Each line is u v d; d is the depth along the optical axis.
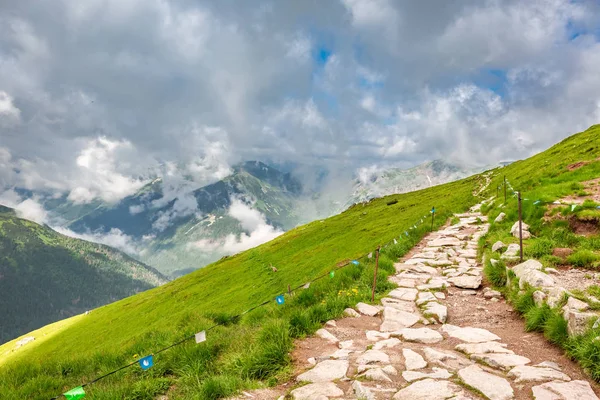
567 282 10.32
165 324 58.38
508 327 9.44
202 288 82.94
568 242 14.12
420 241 23.61
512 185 36.06
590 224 14.61
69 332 95.88
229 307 53.78
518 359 7.07
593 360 6.31
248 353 8.27
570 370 6.61
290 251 88.69
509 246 15.15
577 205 15.69
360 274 15.21
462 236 22.39
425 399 5.69
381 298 12.43
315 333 9.66
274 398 6.50
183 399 7.07
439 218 34.00
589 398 5.47
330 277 15.50
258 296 53.12
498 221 20.72
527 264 11.95
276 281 58.09
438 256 18.16
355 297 12.54
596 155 31.47
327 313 10.95
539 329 8.63
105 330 81.62
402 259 18.84
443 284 13.45
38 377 11.55
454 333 9.10
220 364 8.52
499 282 13.05
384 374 6.62
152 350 11.86
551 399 5.46
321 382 6.70
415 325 9.98
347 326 10.12
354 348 8.38
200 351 9.30
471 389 6.00
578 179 23.84
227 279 82.56
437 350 7.76
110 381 9.69
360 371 6.97
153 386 8.16
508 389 5.89
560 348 7.55
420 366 7.04
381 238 52.03
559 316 8.00
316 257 64.56
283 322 9.69
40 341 97.06
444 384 6.18
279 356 8.01
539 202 17.72
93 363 12.93
